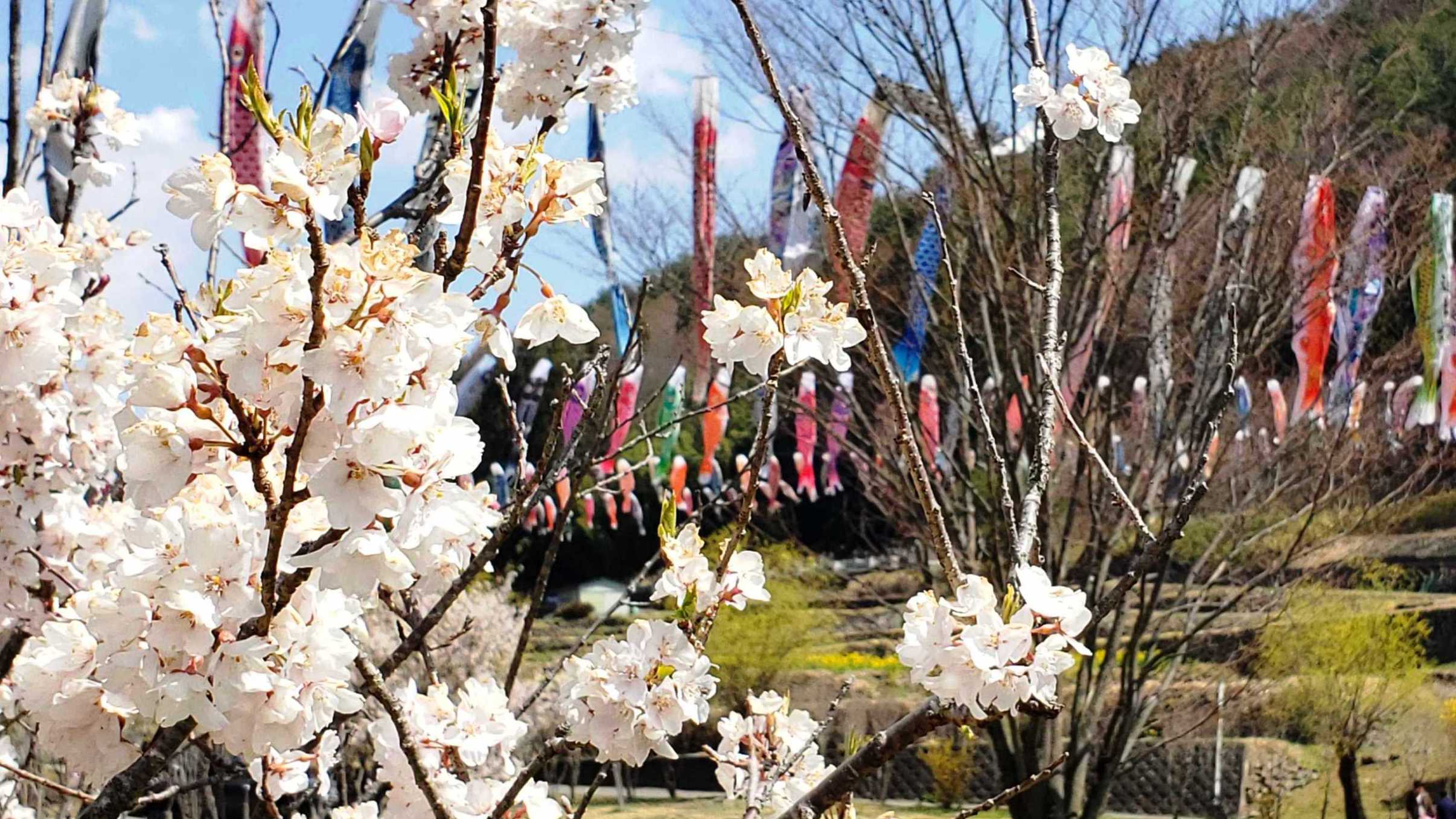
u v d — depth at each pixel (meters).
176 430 1.32
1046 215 2.40
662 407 12.27
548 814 2.11
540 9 2.36
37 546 2.75
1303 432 9.00
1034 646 1.63
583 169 1.68
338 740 2.30
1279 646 9.92
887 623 20.50
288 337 1.21
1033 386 7.80
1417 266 9.93
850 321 2.06
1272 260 8.11
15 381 2.10
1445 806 13.91
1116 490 1.88
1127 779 17.19
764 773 2.65
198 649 1.35
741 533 2.19
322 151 1.38
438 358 1.27
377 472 1.28
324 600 1.50
